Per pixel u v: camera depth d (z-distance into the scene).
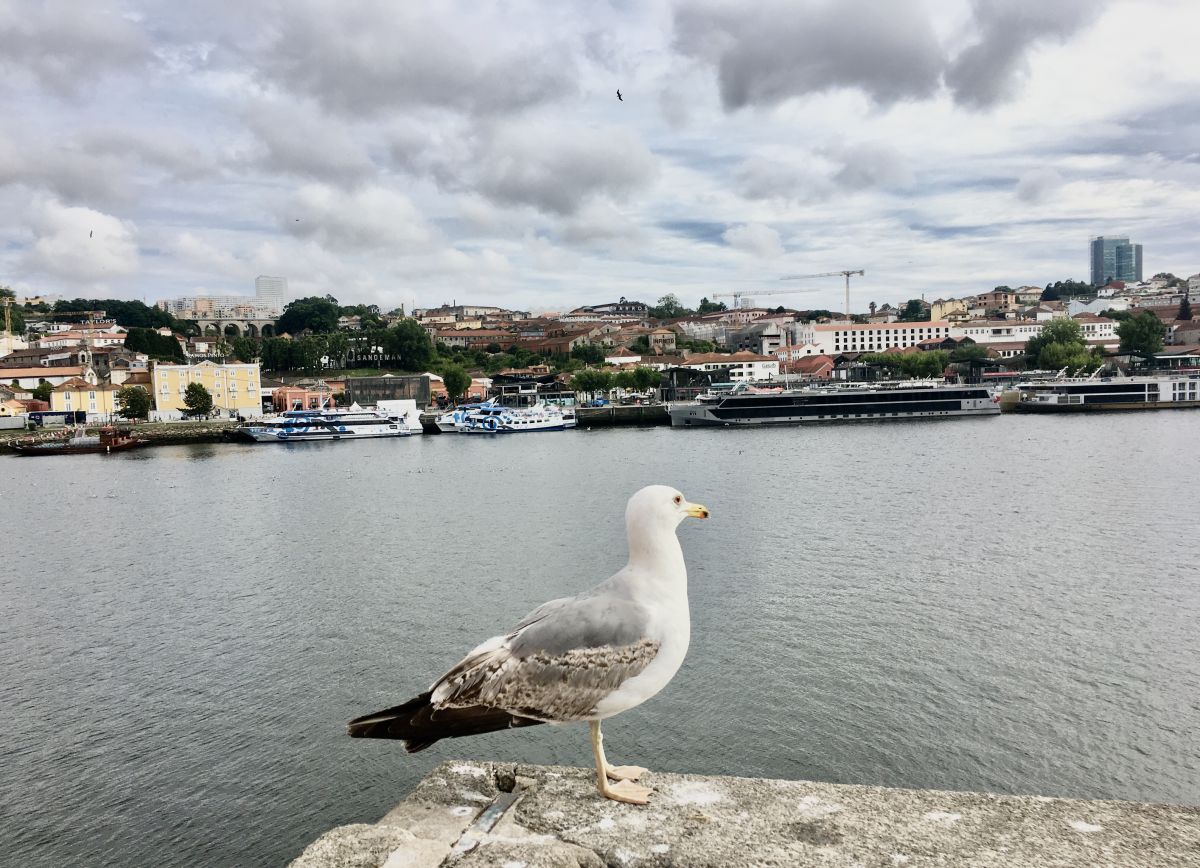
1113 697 25.73
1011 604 34.38
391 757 23.86
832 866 3.61
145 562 46.91
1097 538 46.16
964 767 22.27
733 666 28.27
